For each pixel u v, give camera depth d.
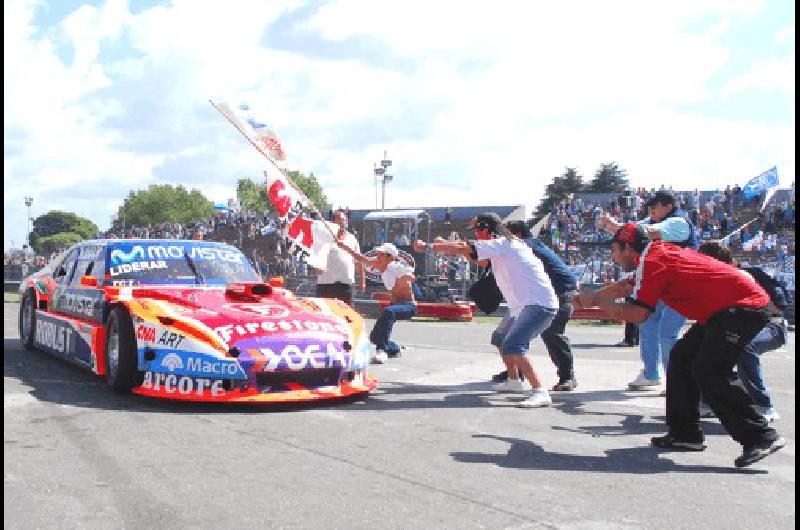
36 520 2.91
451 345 10.52
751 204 28.67
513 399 6.06
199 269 6.76
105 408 5.08
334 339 5.55
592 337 12.99
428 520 3.03
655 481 3.73
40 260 34.09
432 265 21.16
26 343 8.13
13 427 4.47
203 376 5.11
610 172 88.38
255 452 4.02
